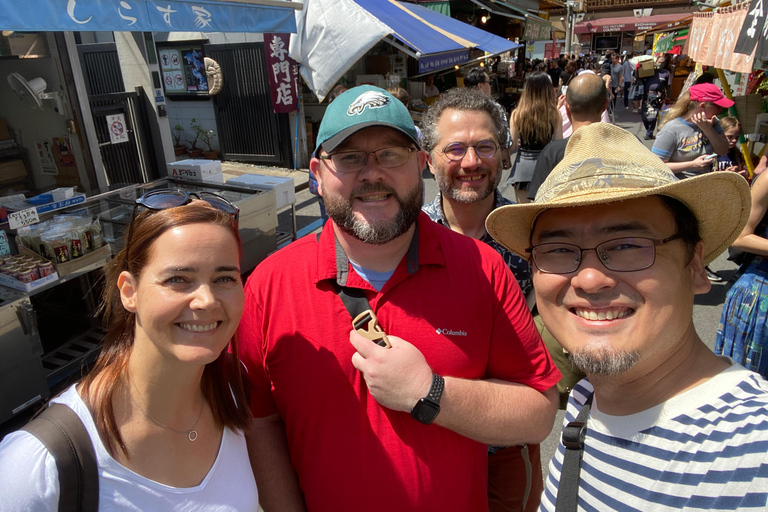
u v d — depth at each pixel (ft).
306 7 11.18
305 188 13.57
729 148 7.37
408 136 2.23
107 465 1.76
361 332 2.15
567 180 1.85
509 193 12.70
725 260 8.51
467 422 2.15
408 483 2.22
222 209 2.04
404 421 2.23
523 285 3.76
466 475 2.36
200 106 16.08
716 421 1.63
